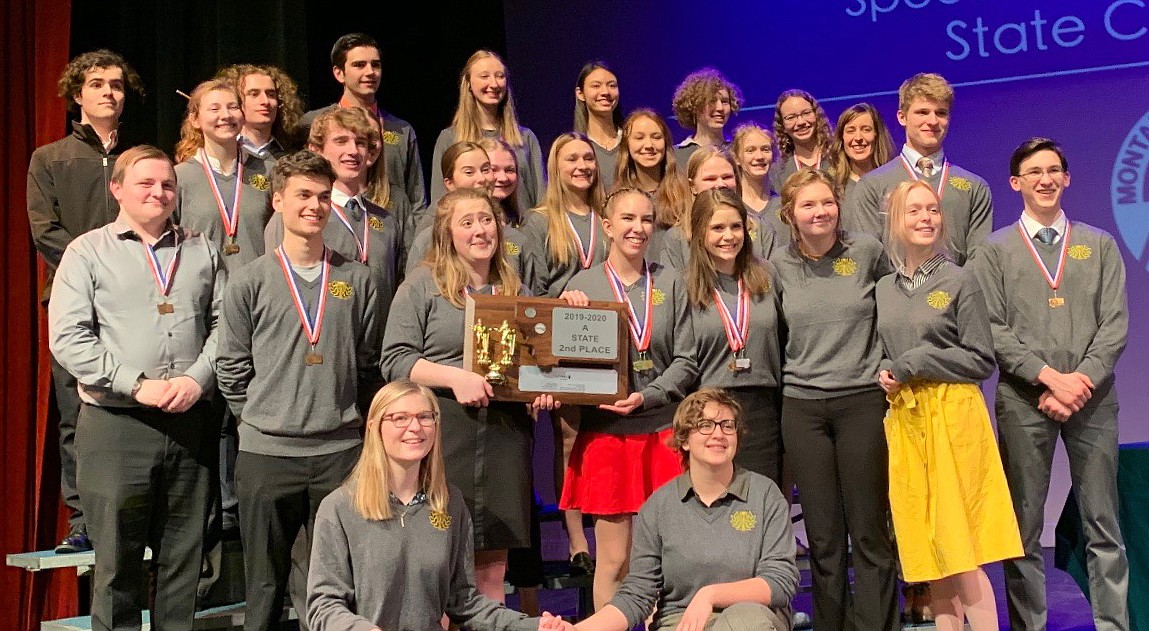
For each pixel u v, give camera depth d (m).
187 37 6.34
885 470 4.14
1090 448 4.32
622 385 4.04
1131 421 6.32
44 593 5.59
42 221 4.80
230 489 4.68
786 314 4.26
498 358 3.91
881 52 6.62
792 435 4.21
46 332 5.50
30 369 5.56
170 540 3.93
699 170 4.63
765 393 4.25
